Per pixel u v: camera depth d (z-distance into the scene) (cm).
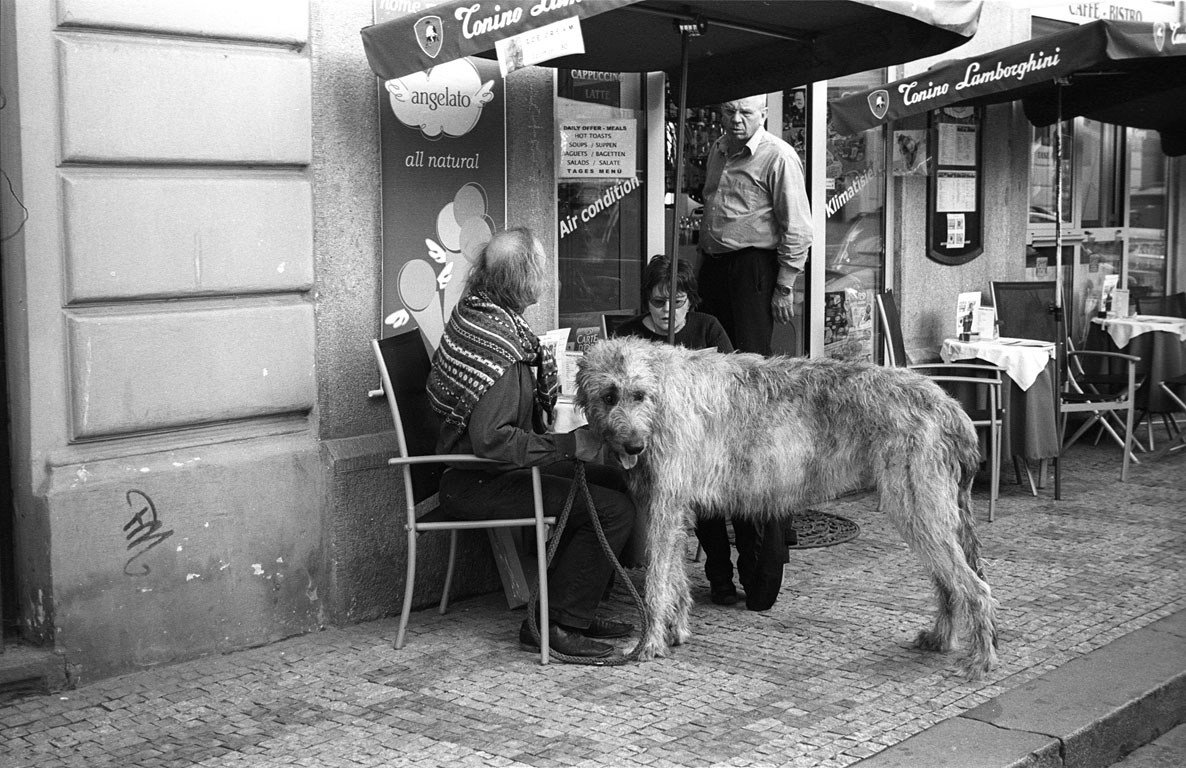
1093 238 1134
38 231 446
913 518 479
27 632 462
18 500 457
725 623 547
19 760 400
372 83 543
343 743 412
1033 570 644
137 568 473
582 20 562
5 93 440
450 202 578
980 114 951
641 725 428
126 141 463
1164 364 980
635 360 469
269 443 519
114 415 466
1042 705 453
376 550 548
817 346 845
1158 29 743
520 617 556
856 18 580
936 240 927
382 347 513
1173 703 484
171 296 481
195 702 449
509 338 480
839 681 475
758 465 493
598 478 523
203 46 486
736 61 655
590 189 693
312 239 525
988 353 814
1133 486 863
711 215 738
